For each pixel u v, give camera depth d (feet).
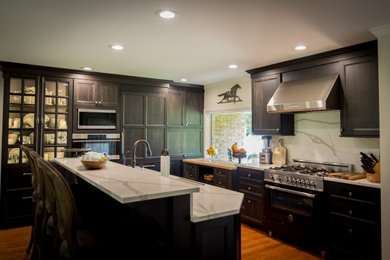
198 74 15.79
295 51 11.22
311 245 10.73
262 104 13.94
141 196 4.62
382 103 8.69
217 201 6.48
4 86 13.23
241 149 15.47
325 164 12.27
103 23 8.40
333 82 10.64
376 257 8.91
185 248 5.30
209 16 7.86
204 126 19.61
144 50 11.12
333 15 7.77
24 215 13.55
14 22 8.34
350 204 9.59
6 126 13.24
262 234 12.76
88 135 15.03
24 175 13.57
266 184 12.58
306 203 10.92
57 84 14.33
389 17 7.90
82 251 5.29
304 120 13.25
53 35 9.45
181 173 18.45
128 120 16.37
